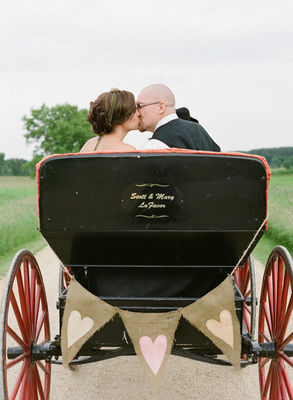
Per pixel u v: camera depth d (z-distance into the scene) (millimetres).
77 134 86562
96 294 3188
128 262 2922
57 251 2842
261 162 2529
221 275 3131
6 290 2529
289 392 2666
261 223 2607
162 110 3477
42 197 2602
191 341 2754
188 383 3928
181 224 2619
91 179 2564
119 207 2602
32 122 87312
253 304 4004
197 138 3461
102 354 2957
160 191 2570
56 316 5570
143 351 2623
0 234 10047
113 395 3719
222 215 2604
